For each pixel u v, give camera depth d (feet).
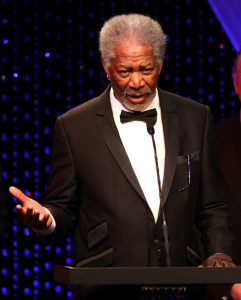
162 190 29.68
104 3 62.44
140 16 30.40
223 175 37.63
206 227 30.71
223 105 63.21
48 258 63.05
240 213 36.86
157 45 29.84
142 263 28.89
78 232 30.71
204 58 63.16
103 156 30.35
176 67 63.26
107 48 30.01
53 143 31.91
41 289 62.95
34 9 62.75
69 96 62.85
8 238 62.80
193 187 30.58
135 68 29.40
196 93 63.26
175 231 29.48
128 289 27.02
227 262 26.12
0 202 33.53
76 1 62.64
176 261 29.12
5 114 63.10
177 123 31.24
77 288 28.58
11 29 62.75
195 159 30.71
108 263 28.94
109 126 30.86
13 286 63.10
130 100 30.09
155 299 24.18
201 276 23.02
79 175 30.73
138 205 29.43
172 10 63.00
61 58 62.85
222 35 62.90
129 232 29.19
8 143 63.00
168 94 32.40
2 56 62.90
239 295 26.58
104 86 62.75
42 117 62.95
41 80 62.95
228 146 38.17
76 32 62.75
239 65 37.42
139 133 31.01
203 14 62.95
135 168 30.53
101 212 29.76
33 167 62.90
